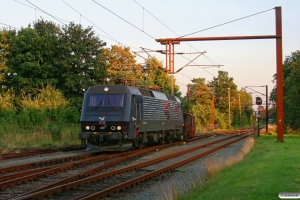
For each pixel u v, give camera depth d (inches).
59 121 1423.5
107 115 908.6
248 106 5359.3
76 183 483.2
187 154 948.0
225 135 2079.2
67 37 1727.4
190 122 1612.9
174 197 432.8
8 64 1673.2
